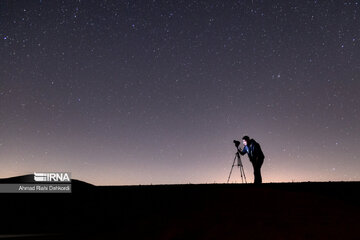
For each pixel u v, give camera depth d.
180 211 4.45
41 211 4.59
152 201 5.13
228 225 3.69
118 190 5.98
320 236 3.21
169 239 3.38
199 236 3.41
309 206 4.44
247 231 3.45
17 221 4.14
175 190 5.95
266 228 3.52
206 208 4.53
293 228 3.48
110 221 4.16
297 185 6.38
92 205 4.96
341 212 4.08
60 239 3.44
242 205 4.60
